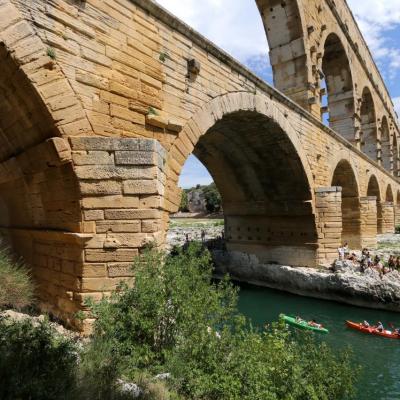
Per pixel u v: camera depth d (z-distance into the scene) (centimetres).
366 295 2252
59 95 826
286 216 2602
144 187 880
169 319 747
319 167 2477
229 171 2605
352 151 3266
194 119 1238
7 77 806
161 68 1118
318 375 1062
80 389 499
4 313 783
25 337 534
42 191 972
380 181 4719
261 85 1689
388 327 1984
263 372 807
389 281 2211
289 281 2561
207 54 1333
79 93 873
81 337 793
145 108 1048
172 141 1147
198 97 1276
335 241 2416
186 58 1228
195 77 1265
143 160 882
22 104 841
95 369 580
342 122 4053
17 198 1113
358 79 4306
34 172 959
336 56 3891
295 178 2341
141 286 738
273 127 1906
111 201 859
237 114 1647
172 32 1170
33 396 430
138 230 873
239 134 2070
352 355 1616
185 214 10700
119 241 857
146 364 691
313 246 2477
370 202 3484
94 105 907
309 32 2714
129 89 1003
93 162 848
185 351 733
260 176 2488
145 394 576
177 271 784
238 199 2817
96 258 841
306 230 2508
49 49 810
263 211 2688
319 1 3044
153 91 1082
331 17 3372
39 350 526
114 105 958
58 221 932
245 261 2864
